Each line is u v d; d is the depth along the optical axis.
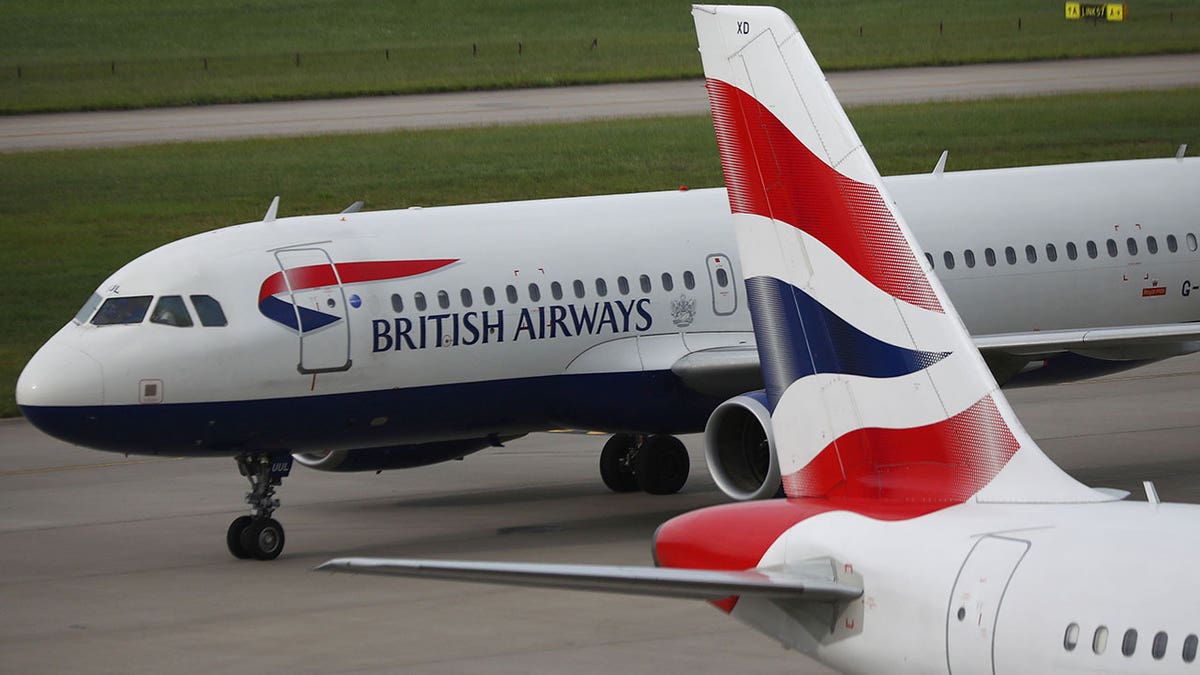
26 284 190.00
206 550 92.88
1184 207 115.88
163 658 70.62
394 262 92.88
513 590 81.94
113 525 100.31
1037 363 106.75
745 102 48.97
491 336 94.19
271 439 89.75
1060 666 37.78
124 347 86.75
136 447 87.88
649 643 71.50
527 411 97.00
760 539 46.47
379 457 100.44
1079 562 38.94
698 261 101.31
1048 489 43.88
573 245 98.44
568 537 94.06
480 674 67.19
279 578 85.62
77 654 71.50
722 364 95.00
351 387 90.62
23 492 111.25
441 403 93.62
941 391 45.56
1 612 79.31
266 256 90.81
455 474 116.06
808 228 47.81
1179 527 39.78
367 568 40.75
